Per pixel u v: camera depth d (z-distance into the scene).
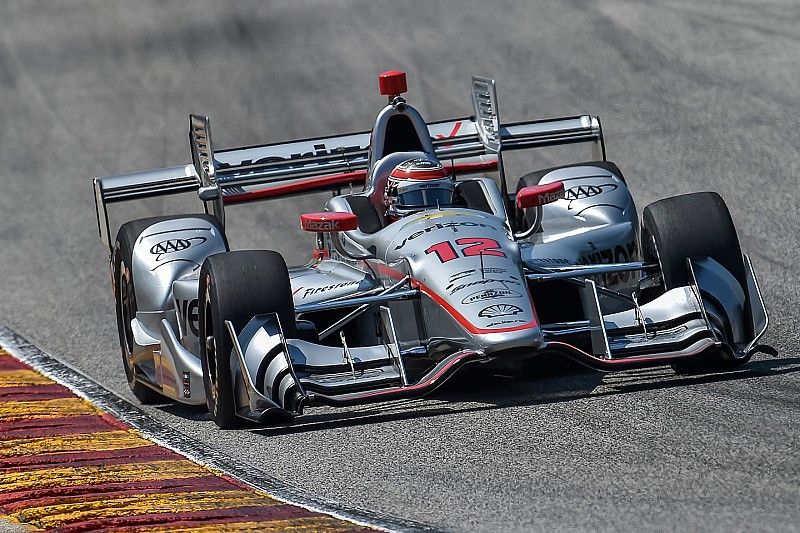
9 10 97.94
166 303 30.14
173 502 21.73
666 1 79.12
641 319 27.88
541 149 57.41
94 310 42.06
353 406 28.22
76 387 33.06
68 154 67.00
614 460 22.42
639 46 71.19
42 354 37.06
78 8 97.25
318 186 35.88
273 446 25.53
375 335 29.75
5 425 28.92
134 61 84.19
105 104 75.69
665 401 25.75
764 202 46.09
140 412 30.25
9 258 50.47
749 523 18.92
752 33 70.44
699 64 66.56
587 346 28.30
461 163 37.09
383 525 19.92
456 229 28.47
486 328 25.45
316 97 72.38
